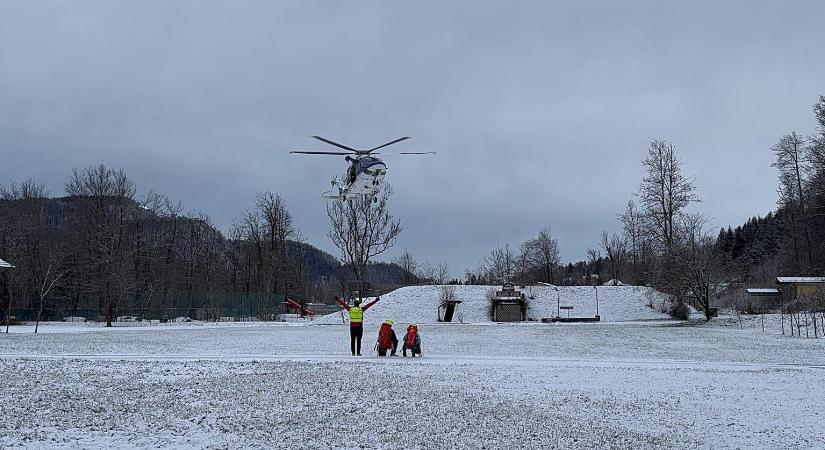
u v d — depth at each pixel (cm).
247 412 1292
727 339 3781
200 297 7056
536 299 7244
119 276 6462
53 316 6769
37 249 7306
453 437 1123
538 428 1201
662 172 6956
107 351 2625
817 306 5206
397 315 6744
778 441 1131
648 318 6775
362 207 7419
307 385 1623
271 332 4416
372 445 1059
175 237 8919
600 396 1535
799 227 8281
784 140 7981
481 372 1931
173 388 1552
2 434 1076
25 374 1758
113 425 1159
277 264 8881
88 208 7331
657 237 6912
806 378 1852
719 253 6197
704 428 1222
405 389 1591
